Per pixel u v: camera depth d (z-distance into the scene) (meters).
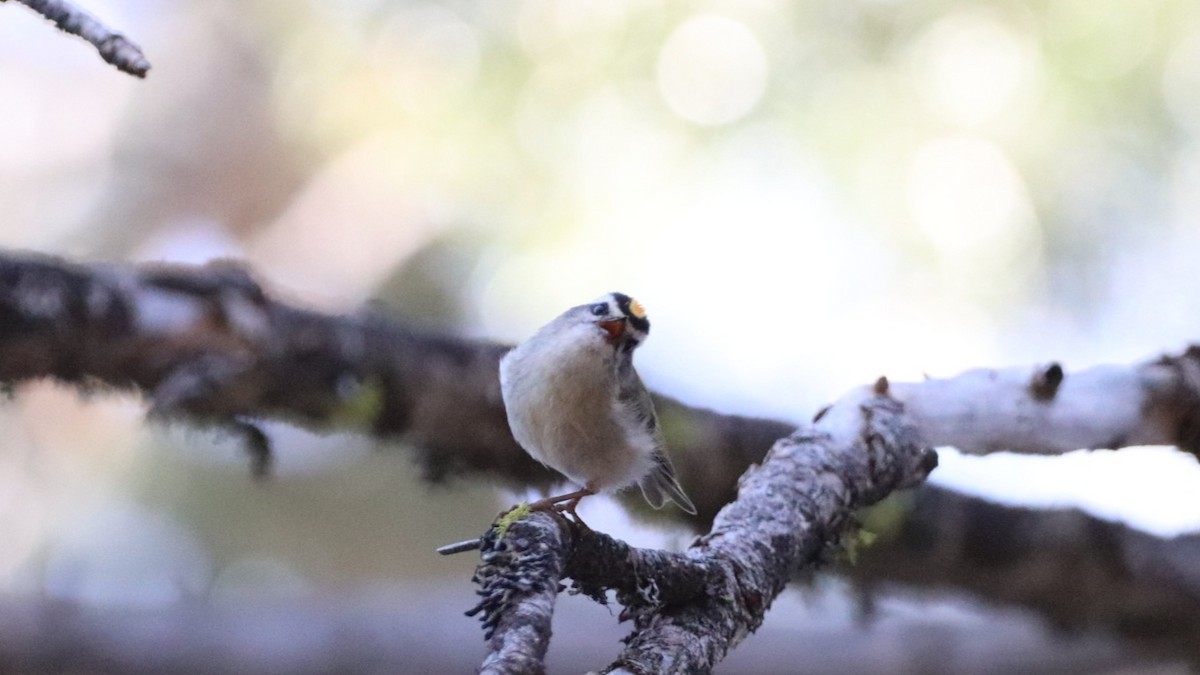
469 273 5.28
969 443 5.07
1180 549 5.17
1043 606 5.17
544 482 5.15
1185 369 5.09
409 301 5.31
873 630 5.28
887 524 5.15
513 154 5.24
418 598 5.30
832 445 5.03
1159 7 5.19
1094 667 5.25
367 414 5.12
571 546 4.91
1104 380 5.08
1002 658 5.25
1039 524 5.16
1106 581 5.16
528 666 4.86
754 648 5.27
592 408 4.99
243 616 5.26
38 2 4.89
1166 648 5.18
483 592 4.88
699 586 4.93
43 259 5.09
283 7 5.32
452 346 5.14
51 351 5.08
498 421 5.14
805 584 5.18
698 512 5.17
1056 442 5.07
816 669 5.27
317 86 5.30
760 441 5.16
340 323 5.13
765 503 5.00
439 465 5.15
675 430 5.15
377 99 5.28
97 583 5.33
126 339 5.09
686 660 4.92
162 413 5.10
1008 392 5.07
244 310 5.11
